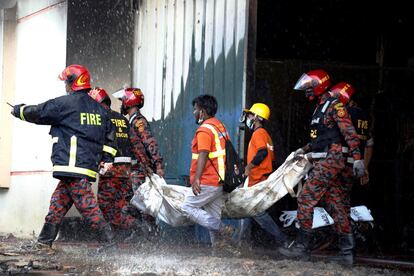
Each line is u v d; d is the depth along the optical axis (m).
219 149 12.91
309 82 12.27
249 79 14.38
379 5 20.05
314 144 12.23
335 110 11.95
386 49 20.11
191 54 16.47
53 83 17.58
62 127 12.54
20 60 19.48
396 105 19.02
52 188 17.38
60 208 12.80
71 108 12.52
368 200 18.61
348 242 12.20
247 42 14.38
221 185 12.94
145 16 18.34
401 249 17.23
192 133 16.19
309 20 20.22
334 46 20.34
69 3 17.27
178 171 16.78
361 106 19.16
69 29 17.23
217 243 13.06
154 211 14.12
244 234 14.39
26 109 12.41
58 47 17.50
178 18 17.06
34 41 18.72
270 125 18.59
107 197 15.01
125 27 18.39
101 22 17.86
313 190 12.19
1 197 20.09
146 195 14.17
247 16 14.39
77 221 16.58
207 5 15.93
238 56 14.66
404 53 20.02
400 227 18.45
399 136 18.86
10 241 15.98
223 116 15.19
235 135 14.73
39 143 18.05
